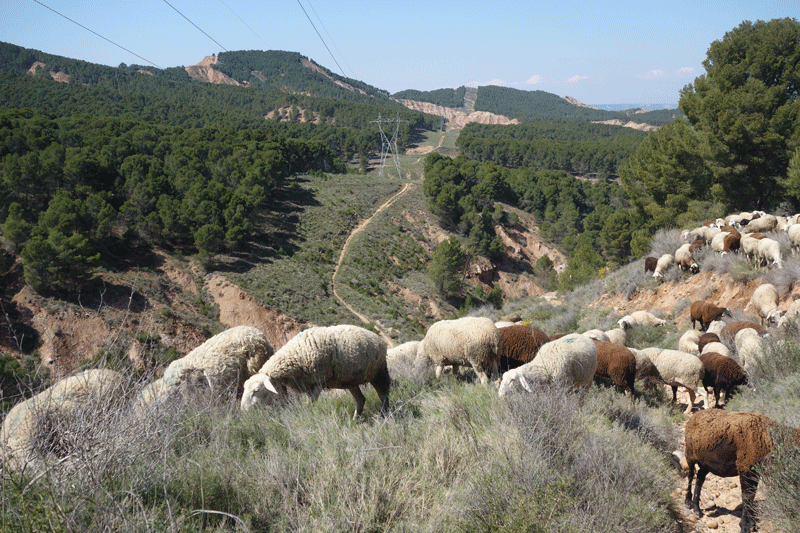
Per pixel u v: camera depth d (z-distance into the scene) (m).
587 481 3.91
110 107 170.12
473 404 5.88
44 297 34.94
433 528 3.29
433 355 8.45
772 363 7.49
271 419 5.35
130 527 2.71
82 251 37.72
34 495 2.87
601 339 10.09
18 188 47.97
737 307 12.01
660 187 26.53
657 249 18.70
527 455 4.02
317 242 67.25
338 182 98.69
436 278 63.56
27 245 36.19
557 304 22.53
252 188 65.50
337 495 3.59
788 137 21.16
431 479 4.00
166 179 57.22
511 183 105.75
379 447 4.38
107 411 3.39
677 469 5.14
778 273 10.93
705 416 4.34
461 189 90.69
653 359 8.24
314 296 52.25
